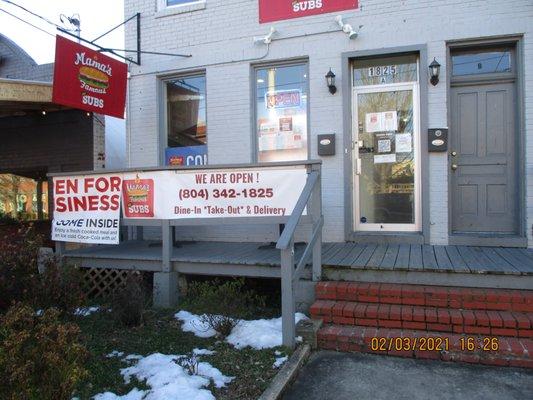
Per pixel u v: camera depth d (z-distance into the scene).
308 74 6.66
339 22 6.41
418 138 6.35
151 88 7.49
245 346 4.24
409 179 6.41
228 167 5.37
